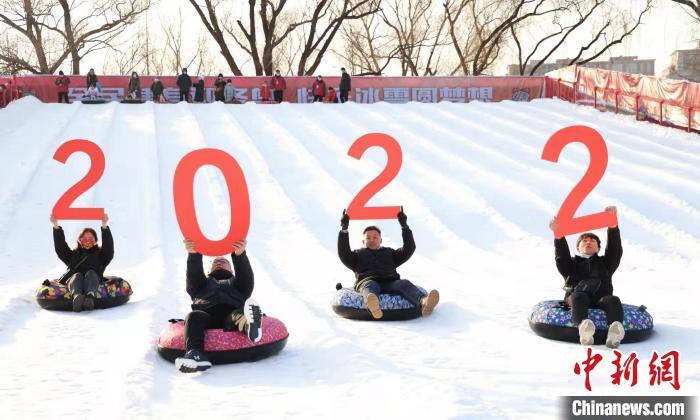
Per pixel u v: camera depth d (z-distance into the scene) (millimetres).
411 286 9906
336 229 18312
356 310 9719
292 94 39281
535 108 34438
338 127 29906
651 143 26812
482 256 15656
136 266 14977
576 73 35906
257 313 7527
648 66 93938
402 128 29750
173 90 38719
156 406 6289
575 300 8258
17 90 35406
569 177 22469
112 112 31344
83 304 10227
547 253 15953
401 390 6426
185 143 26938
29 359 7895
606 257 8562
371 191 10062
